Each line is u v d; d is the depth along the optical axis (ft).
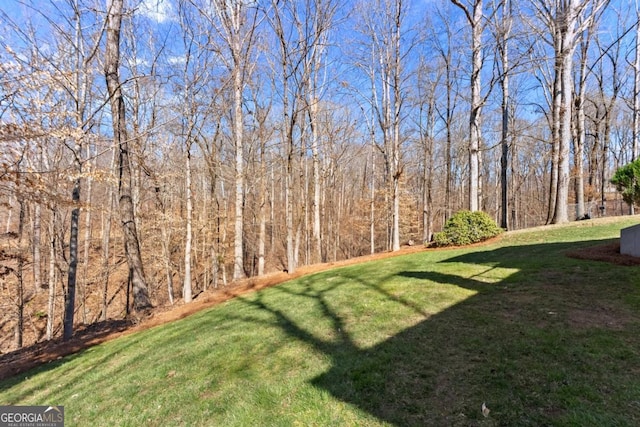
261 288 28.68
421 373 9.07
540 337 9.90
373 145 56.39
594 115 66.08
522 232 33.30
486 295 14.66
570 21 35.22
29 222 45.98
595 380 7.55
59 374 17.47
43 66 17.65
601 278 14.53
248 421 8.32
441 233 35.19
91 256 53.31
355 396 8.54
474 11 39.09
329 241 72.64
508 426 6.59
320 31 31.42
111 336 24.11
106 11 25.61
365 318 14.29
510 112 67.41
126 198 29.63
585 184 72.02
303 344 12.69
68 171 19.97
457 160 77.10
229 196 59.72
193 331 18.76
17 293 39.65
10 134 14.79
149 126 38.88
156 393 11.42
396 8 40.47
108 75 27.81
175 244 50.37
